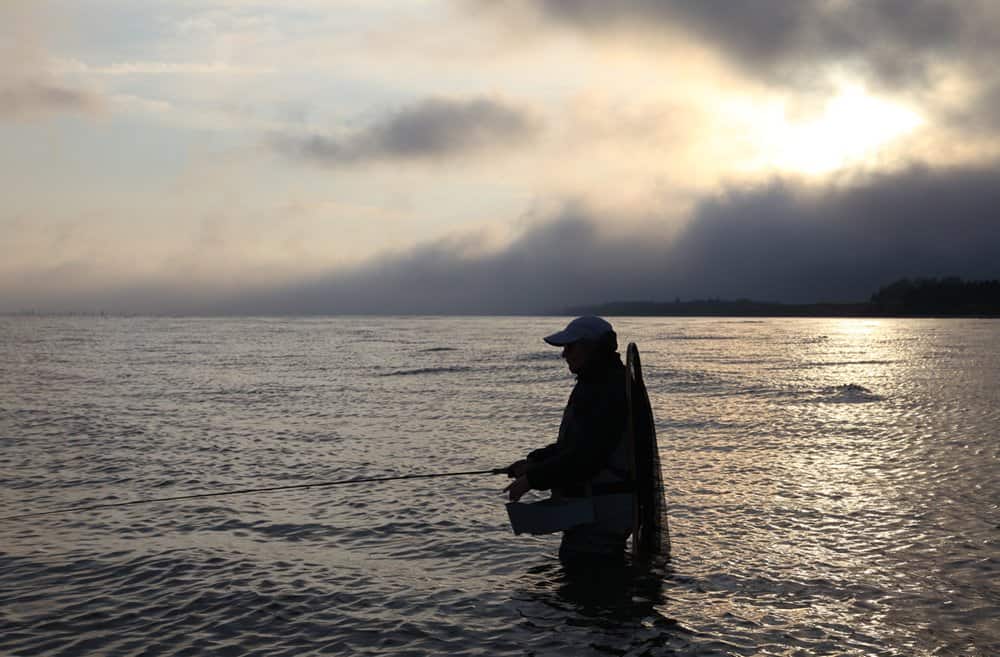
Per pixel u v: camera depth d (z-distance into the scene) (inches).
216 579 219.1
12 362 1301.7
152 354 1604.3
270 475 368.8
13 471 374.9
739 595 205.5
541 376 1043.9
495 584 214.8
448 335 3316.9
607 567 229.1
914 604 199.3
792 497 322.7
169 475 367.6
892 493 330.0
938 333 3713.1
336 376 1034.1
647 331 4143.7
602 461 229.9
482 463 401.1
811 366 1299.2
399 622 187.0
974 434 507.2
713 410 652.7
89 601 201.9
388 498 321.7
